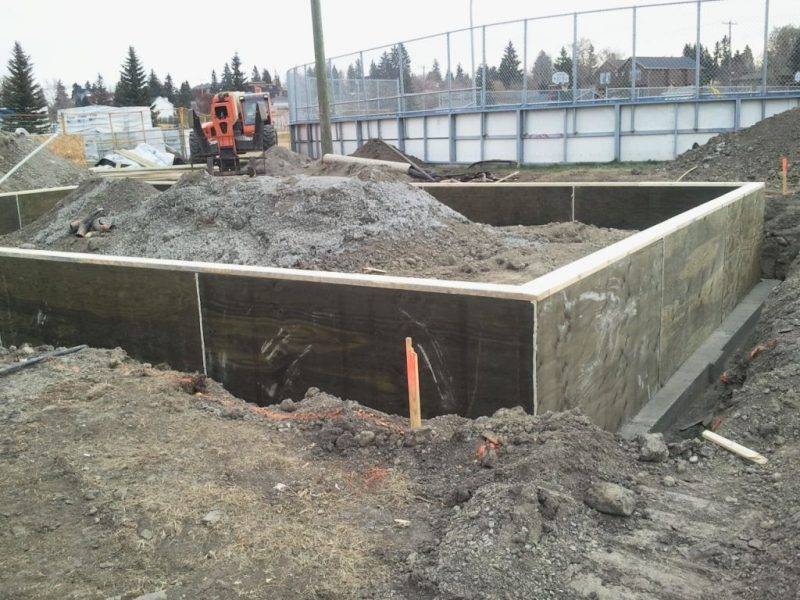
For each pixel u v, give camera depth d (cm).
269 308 532
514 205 1088
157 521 304
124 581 268
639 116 1869
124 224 929
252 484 337
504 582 259
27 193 1255
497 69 2117
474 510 300
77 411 415
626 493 314
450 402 461
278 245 745
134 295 608
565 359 450
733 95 1736
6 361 523
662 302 607
